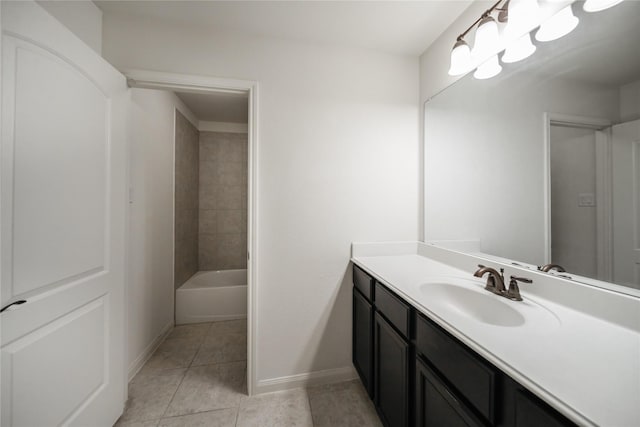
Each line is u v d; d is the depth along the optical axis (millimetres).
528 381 518
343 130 1660
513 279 980
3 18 796
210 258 3279
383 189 1727
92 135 1153
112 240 1288
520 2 912
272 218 1573
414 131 1768
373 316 1354
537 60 984
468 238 1365
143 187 1853
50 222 955
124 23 1380
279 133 1572
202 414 1385
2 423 796
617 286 769
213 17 1394
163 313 2217
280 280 1589
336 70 1643
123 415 1371
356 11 1347
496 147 1181
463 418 707
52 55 958
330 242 1660
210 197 3275
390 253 1722
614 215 771
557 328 740
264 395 1536
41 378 921
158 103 2111
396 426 1095
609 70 772
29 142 877
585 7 826
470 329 731
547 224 966
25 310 855
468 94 1343
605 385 501
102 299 1230
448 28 1485
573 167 875
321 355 1654
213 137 3291
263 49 1539
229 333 2320
